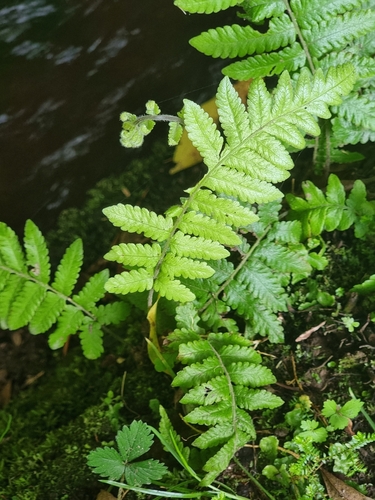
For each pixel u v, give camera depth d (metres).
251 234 0.47
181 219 0.38
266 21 0.63
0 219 0.67
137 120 0.39
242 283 0.44
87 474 0.42
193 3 0.38
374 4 0.43
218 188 0.37
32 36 0.58
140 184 0.70
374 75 0.42
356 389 0.41
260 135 0.36
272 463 0.39
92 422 0.46
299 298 0.47
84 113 0.65
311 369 0.43
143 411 0.46
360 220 0.45
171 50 0.64
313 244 0.46
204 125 0.36
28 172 0.66
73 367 0.55
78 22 0.59
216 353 0.40
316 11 0.40
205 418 0.36
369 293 0.45
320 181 0.52
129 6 0.59
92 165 0.70
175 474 0.39
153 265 0.38
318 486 0.37
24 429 0.51
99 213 0.69
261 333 0.43
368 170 0.53
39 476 0.44
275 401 0.38
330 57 0.42
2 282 0.44
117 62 0.63
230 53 0.41
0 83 0.59
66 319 0.46
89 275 0.64
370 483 0.37
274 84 0.63
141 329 0.53
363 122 0.43
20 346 0.60
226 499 0.36
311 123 0.37
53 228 0.70
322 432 0.38
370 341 0.43
